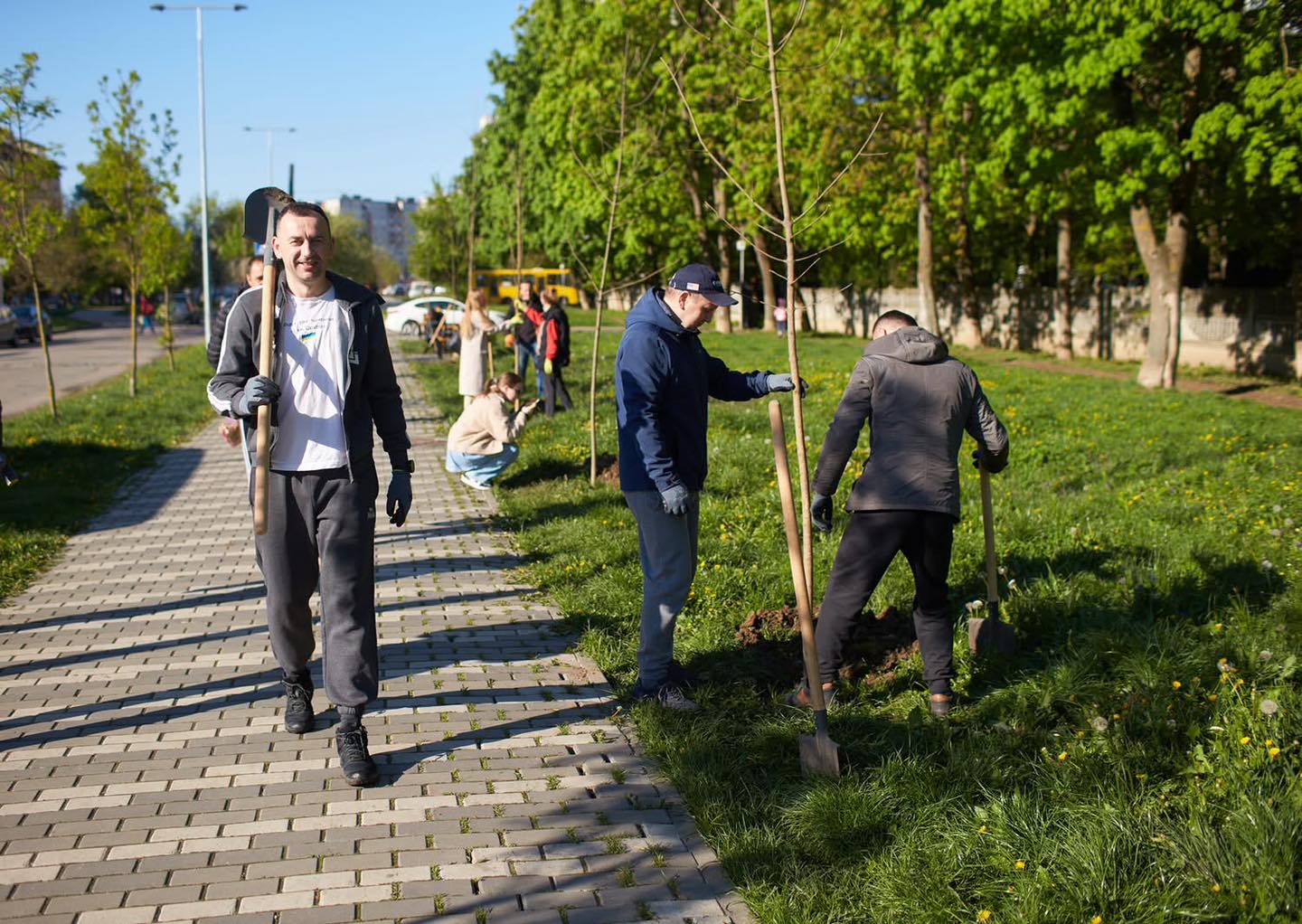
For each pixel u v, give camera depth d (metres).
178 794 4.00
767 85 29.47
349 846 3.63
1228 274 36.62
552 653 5.68
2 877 3.39
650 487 4.79
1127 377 25.33
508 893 3.36
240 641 5.82
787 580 6.58
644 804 3.99
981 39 20.59
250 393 3.83
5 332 42.88
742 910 3.32
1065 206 28.23
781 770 4.25
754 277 50.00
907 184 33.00
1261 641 5.18
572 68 35.28
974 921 3.24
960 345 38.72
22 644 5.79
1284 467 10.63
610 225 10.94
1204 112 20.09
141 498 10.41
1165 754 4.15
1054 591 6.07
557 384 15.16
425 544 8.29
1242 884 3.24
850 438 4.70
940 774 4.05
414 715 4.79
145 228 21.00
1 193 16.17
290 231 4.02
